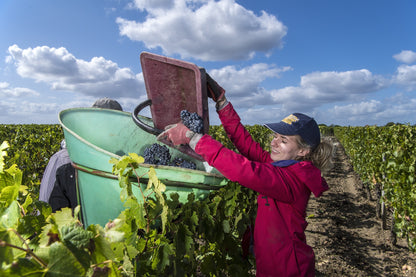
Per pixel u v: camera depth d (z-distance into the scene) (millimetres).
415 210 4352
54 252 577
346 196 8219
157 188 1149
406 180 4582
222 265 2061
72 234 647
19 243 639
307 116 1829
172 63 1487
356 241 5156
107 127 2047
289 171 1595
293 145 1761
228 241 1991
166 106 1644
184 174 1428
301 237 1669
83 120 1962
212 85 1945
